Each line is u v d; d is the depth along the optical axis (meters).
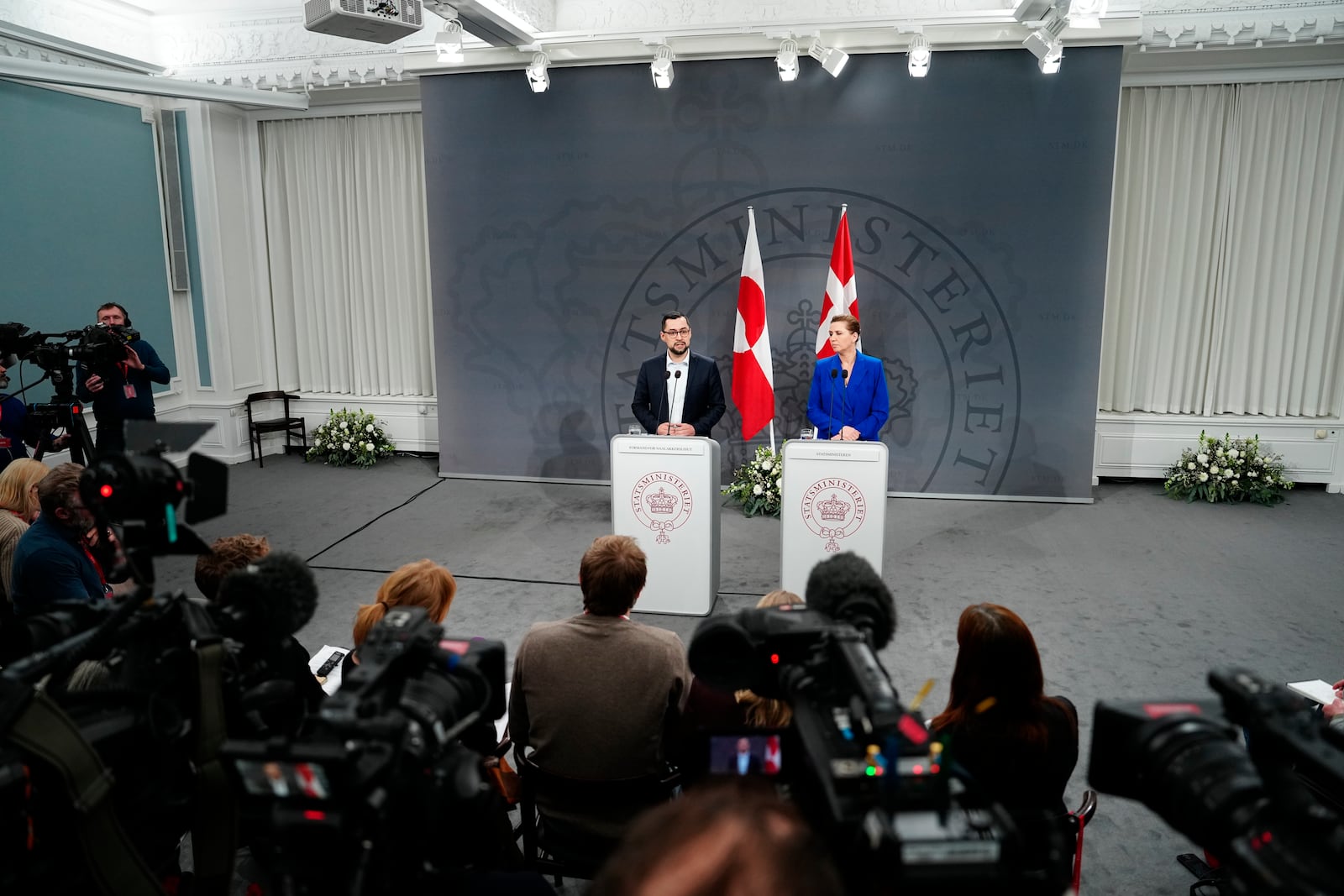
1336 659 4.21
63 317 6.93
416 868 1.16
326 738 1.06
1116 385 7.34
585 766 2.30
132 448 1.43
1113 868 2.80
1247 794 1.05
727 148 6.82
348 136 8.05
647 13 7.18
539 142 7.05
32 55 6.48
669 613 4.87
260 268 8.48
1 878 1.16
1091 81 6.31
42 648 1.42
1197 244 7.01
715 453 4.77
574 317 7.25
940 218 6.65
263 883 1.11
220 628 1.48
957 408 6.88
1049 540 5.99
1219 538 6.01
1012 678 1.91
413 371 8.41
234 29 7.45
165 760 1.39
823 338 6.54
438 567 2.50
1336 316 6.95
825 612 1.46
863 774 1.03
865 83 6.57
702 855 0.58
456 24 5.90
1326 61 6.54
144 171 7.68
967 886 0.89
